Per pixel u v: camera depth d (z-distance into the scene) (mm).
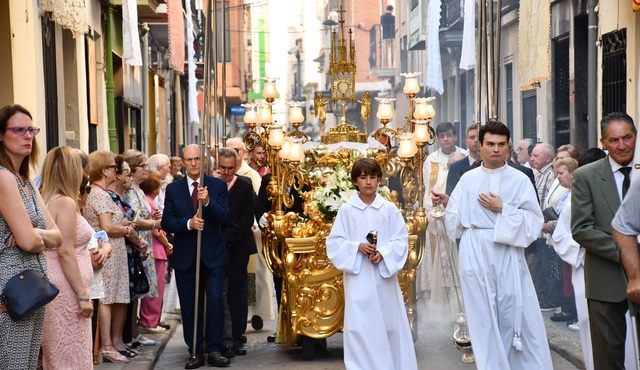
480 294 9594
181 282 11555
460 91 25188
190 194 11625
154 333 13688
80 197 9859
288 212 12164
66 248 8320
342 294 11570
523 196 9664
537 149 14672
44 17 14891
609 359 8117
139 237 12039
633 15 15438
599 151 9891
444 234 11906
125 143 23578
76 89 17453
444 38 24750
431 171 14461
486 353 9508
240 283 12289
